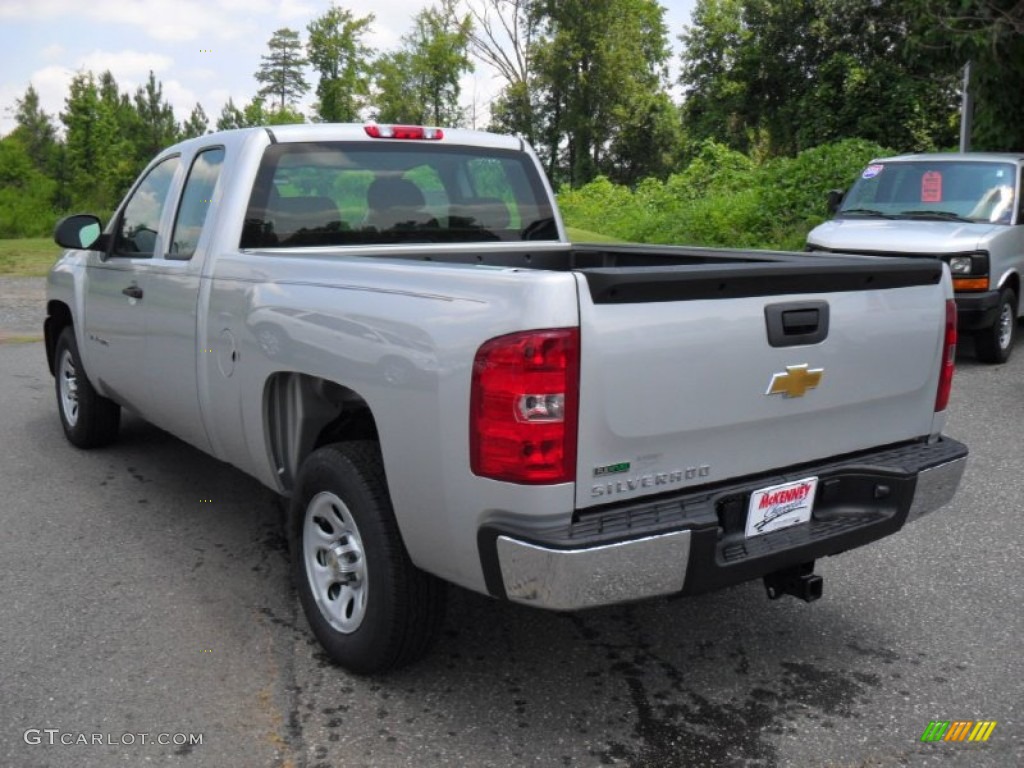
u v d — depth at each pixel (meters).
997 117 13.52
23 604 4.07
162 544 4.78
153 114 93.06
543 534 2.69
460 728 3.14
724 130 42.38
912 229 9.23
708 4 44.94
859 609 4.08
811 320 3.17
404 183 4.72
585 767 2.93
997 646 3.74
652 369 2.80
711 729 3.15
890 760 2.98
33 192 61.12
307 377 3.67
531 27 63.53
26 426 7.11
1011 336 9.59
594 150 63.62
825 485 3.33
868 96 31.09
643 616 4.02
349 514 3.36
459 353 2.80
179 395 4.57
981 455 6.31
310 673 3.50
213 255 4.20
